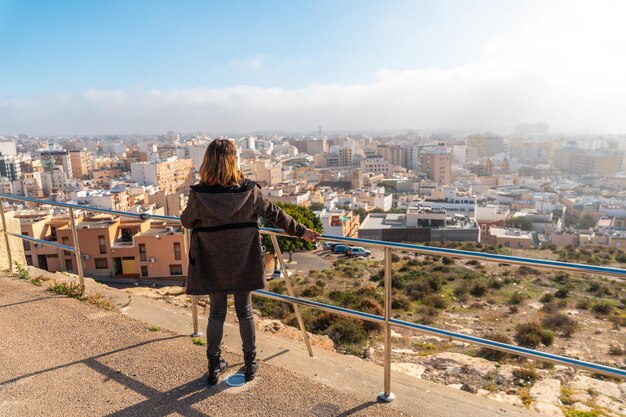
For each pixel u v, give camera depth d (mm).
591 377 7402
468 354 9352
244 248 3061
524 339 11133
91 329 4324
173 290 11492
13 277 6191
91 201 72938
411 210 70062
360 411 3057
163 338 4152
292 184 106125
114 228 34250
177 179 125312
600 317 13453
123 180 116312
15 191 106000
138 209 62812
